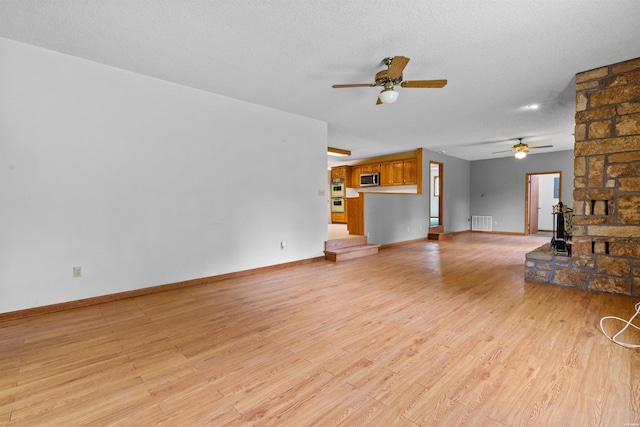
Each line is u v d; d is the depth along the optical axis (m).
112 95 3.15
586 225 3.30
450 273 4.30
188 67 3.16
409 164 7.98
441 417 1.45
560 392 1.61
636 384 1.67
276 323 2.59
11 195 2.64
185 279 3.68
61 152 2.88
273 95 3.96
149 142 3.40
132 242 3.29
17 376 1.81
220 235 3.98
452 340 2.24
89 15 2.28
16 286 2.68
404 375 1.80
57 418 1.46
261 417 1.46
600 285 3.25
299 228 4.91
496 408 1.50
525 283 3.73
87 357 2.04
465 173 9.55
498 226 9.20
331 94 3.91
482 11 2.23
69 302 2.93
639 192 2.97
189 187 3.70
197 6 2.18
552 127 5.56
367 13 2.25
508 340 2.22
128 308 2.95
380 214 6.56
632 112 2.97
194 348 2.16
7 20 2.34
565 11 2.22
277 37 2.59
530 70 3.21
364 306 2.98
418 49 2.78
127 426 1.41
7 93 2.62
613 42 2.65
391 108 4.48
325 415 1.48
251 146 4.27
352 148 7.59
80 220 2.98
